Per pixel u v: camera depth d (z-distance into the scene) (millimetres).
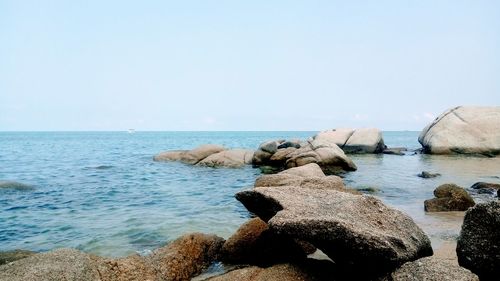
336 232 6012
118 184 21328
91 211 14094
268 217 8078
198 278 7465
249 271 6695
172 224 11852
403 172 25688
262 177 14938
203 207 14750
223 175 25250
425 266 5258
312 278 6395
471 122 37719
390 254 5691
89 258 6316
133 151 57250
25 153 51156
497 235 5598
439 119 40844
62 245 9891
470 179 21875
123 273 6355
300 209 7035
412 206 14438
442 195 14305
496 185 17797
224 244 8523
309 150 27469
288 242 7832
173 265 7316
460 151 37156
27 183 21422
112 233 10867
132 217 12953
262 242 8047
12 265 5758
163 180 23047
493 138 35969
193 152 33219
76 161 36906
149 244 9805
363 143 40844
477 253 5738
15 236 10859
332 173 25188
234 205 15164
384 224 6828
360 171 26359
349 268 6461
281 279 6301
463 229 6078
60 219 12797
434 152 38375
